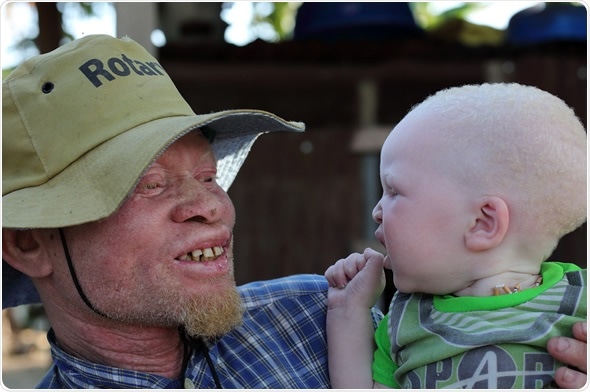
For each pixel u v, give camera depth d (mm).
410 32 4211
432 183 1562
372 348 1729
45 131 1620
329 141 4223
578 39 4137
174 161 1662
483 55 4125
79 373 1655
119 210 1584
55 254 1626
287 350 1782
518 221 1521
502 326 1489
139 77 1690
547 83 4008
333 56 4090
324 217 4230
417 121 1617
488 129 1531
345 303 1771
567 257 4141
